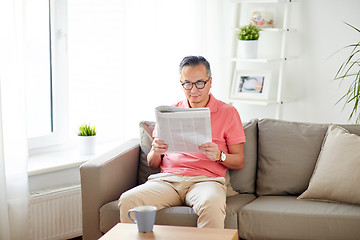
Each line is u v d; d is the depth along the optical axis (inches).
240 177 122.9
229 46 177.8
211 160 116.5
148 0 156.8
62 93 150.3
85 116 157.0
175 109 108.0
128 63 155.7
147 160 124.0
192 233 87.6
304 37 161.2
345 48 154.3
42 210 131.3
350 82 154.0
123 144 131.5
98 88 158.2
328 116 159.5
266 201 114.7
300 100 164.4
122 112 163.8
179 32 165.2
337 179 110.4
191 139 108.1
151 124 129.6
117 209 112.2
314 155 119.9
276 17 165.6
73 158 143.5
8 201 122.6
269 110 172.2
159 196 111.4
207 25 175.0
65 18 148.1
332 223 104.1
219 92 179.0
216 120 119.0
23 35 123.0
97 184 114.3
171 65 164.9
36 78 145.3
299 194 120.0
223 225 104.0
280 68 160.6
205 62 118.2
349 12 152.7
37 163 137.6
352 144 112.7
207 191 107.5
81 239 141.5
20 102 122.7
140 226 88.0
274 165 121.7
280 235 106.8
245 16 172.7
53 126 150.5
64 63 149.6
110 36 158.2
